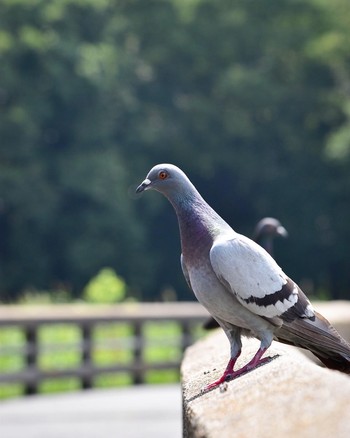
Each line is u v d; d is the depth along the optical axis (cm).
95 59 4172
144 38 4778
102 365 1443
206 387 425
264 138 4647
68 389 1498
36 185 4053
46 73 4169
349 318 799
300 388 324
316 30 4806
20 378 1370
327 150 4341
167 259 4422
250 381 367
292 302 459
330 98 4656
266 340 458
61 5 4344
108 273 1884
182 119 4591
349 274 4541
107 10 4606
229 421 322
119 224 4147
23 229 4175
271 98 4559
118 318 1452
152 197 4356
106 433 1030
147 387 1448
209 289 461
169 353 1644
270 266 457
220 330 670
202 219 470
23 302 2203
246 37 4731
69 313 1413
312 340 466
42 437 1012
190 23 4738
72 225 4153
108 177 4088
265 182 4638
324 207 4534
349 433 275
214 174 4738
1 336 1625
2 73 4097
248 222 4788
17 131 4038
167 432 1028
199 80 4791
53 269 4238
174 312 1498
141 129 4406
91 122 4225
